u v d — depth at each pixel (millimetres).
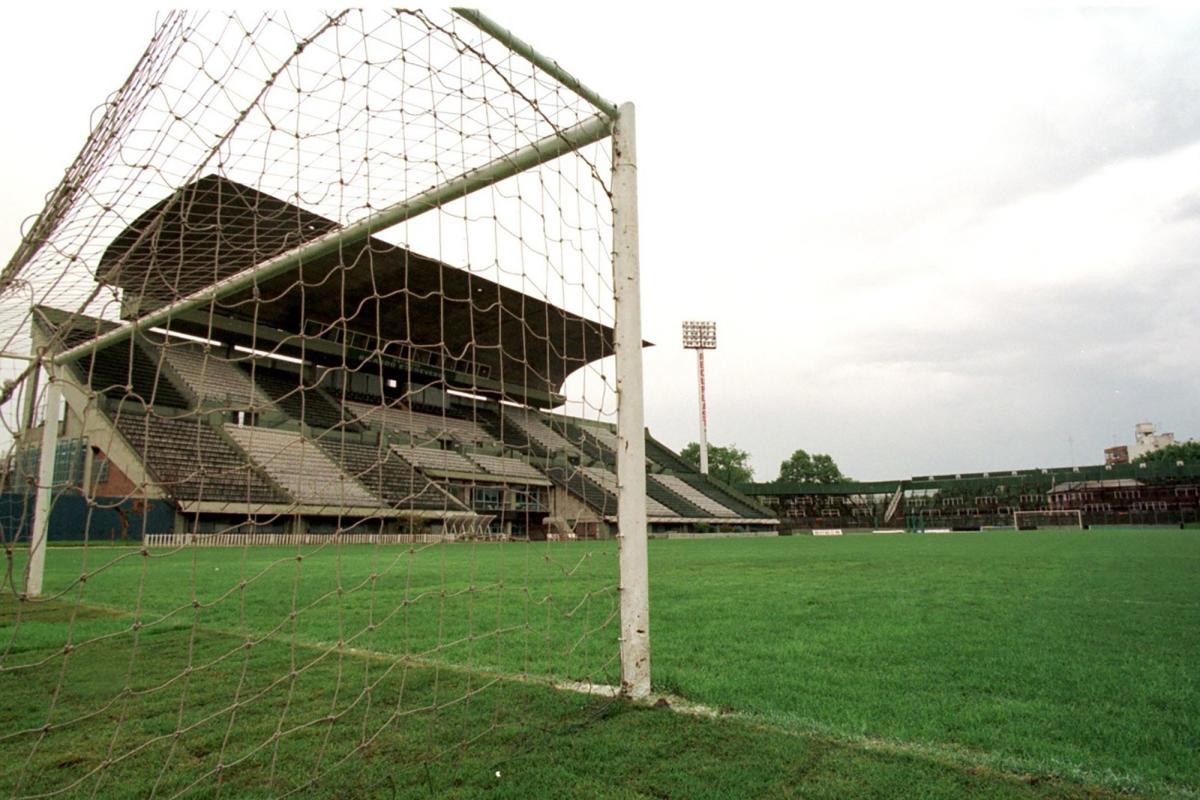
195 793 2176
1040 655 4297
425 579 10125
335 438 19156
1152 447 88125
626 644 3301
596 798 2092
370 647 4543
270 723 2891
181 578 9836
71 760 2494
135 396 3041
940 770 2336
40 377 3383
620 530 3412
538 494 16828
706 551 21266
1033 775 2311
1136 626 5449
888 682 3576
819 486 59344
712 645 4660
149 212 3307
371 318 18953
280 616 6129
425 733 2721
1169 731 2771
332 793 2150
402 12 2930
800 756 2459
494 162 3812
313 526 18016
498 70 3287
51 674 3789
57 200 3287
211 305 4480
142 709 3113
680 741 2615
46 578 9672
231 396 18484
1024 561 14008
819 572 11742
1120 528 49938
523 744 2578
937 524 58562
